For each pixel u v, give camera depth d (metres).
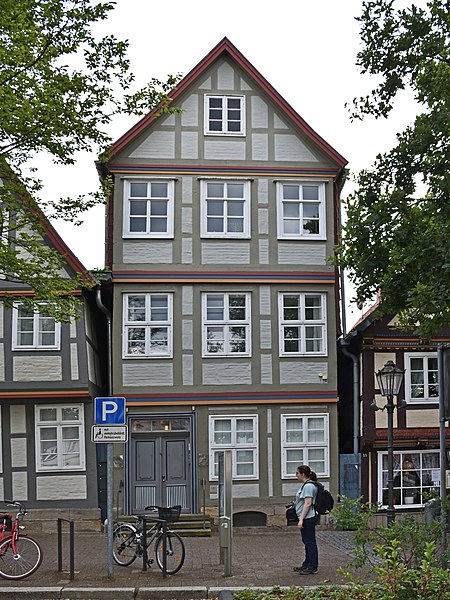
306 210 23.98
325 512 14.00
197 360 23.06
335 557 16.34
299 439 23.27
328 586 11.54
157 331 23.08
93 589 12.38
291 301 23.62
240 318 23.39
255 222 23.64
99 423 13.43
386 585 8.79
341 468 23.47
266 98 24.12
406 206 14.77
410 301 13.32
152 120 23.55
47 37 12.46
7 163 13.39
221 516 14.49
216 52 23.84
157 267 23.12
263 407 23.17
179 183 23.55
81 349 22.34
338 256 16.23
